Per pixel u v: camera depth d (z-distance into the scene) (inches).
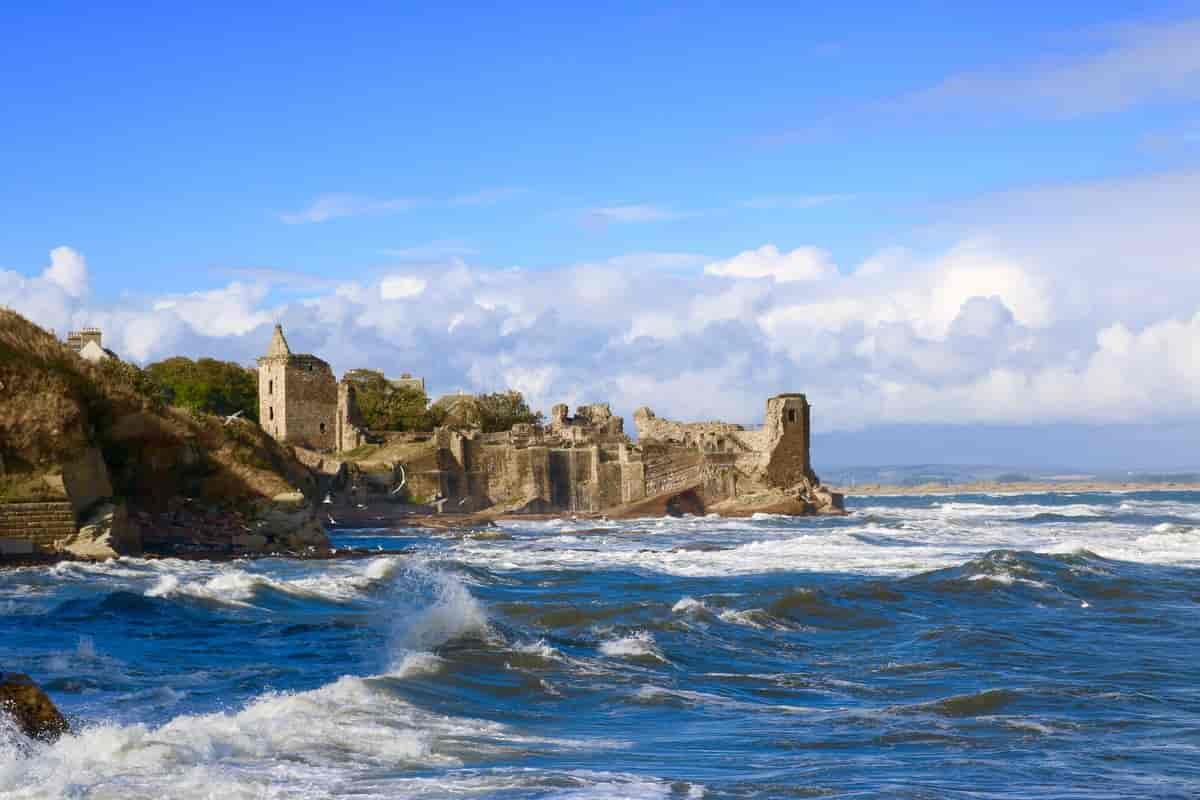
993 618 1622.8
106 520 2411.4
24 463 2354.8
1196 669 1233.4
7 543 2252.7
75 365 2800.2
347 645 1294.3
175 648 1266.0
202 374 6117.1
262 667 1154.7
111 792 676.1
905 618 1617.9
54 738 774.5
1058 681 1160.8
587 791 724.0
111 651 1228.5
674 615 1561.3
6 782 676.1
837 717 992.9
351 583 1877.5
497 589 1964.8
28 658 1158.3
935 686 1144.2
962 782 774.5
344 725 879.1
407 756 802.8
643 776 769.6
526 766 789.9
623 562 2583.7
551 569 2395.4
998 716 994.1
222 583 1755.7
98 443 2618.1
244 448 3265.3
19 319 2768.2
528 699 1043.9
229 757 771.4
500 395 7165.4
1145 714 1004.6
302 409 5502.0
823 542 3230.8
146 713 923.4
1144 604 1779.0
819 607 1665.8
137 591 1734.7
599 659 1242.0
